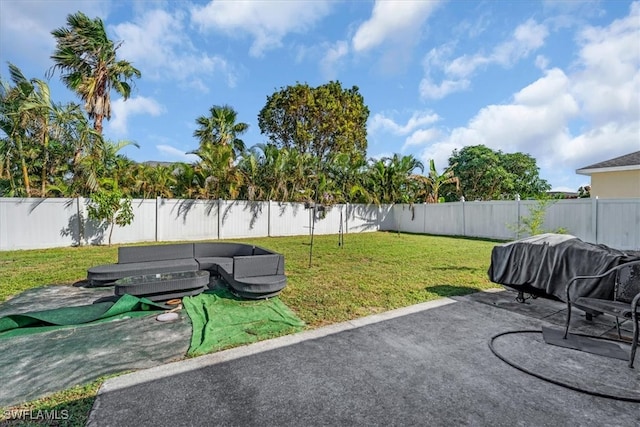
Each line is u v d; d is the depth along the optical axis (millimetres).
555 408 2156
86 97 12438
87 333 3340
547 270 4090
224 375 2527
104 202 9961
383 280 5805
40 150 10758
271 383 2422
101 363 2703
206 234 12742
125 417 2014
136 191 11945
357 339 3242
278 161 14148
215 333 3338
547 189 22172
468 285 5492
